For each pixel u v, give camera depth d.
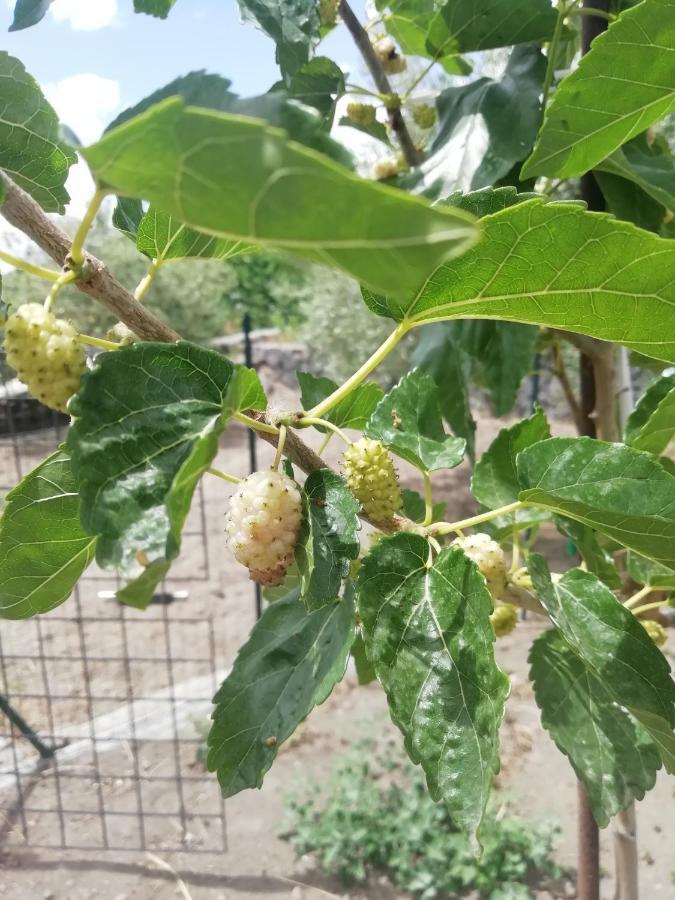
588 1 0.24
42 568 0.15
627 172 0.22
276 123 0.08
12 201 0.12
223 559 1.08
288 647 0.17
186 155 0.06
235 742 0.16
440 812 0.55
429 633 0.14
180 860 0.55
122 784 0.63
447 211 0.06
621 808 0.17
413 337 1.23
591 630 0.17
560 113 0.16
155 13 0.25
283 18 0.22
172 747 0.66
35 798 0.61
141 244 0.15
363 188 0.06
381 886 0.52
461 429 0.30
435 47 0.27
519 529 0.21
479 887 0.50
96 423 0.11
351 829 0.54
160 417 0.11
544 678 0.19
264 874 0.53
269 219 0.07
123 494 0.11
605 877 0.49
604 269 0.12
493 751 0.12
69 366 0.12
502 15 0.26
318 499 0.13
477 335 0.29
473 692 0.13
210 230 0.07
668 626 0.25
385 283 0.07
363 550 0.17
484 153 0.24
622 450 0.15
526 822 0.54
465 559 0.14
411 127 0.38
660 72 0.15
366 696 0.74
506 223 0.12
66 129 0.08
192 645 0.83
